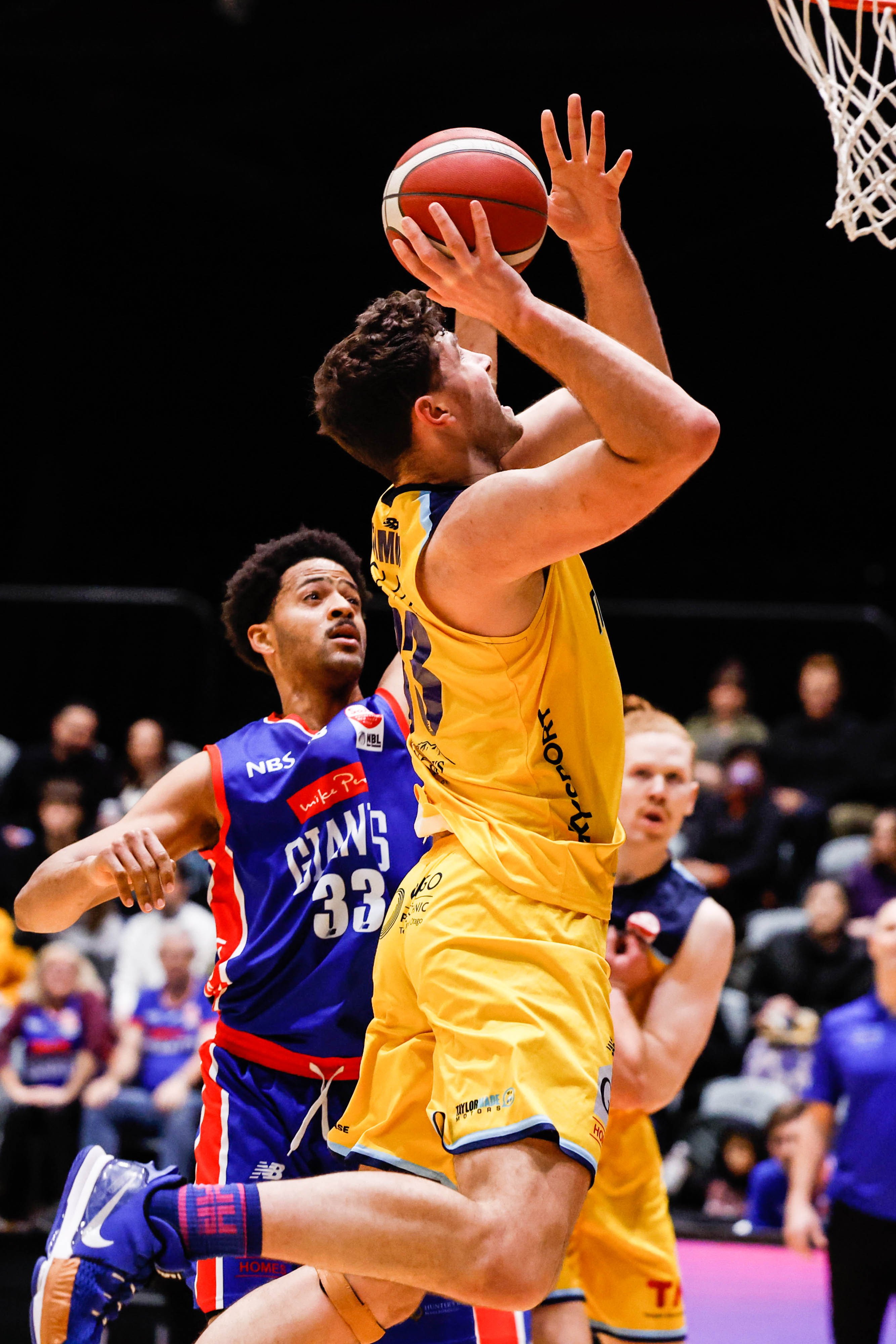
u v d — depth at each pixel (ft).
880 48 12.57
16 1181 27.45
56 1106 27.53
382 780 12.75
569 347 8.68
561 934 9.34
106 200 54.90
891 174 12.28
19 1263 24.81
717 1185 27.45
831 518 53.21
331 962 12.25
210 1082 12.41
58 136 51.52
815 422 53.21
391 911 10.37
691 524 54.03
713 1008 14.35
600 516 8.71
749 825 35.50
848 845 35.45
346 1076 12.23
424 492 9.75
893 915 18.66
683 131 50.57
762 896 34.88
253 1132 12.07
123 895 10.91
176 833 12.59
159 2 47.57
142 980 29.78
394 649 42.73
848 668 47.42
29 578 54.90
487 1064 9.03
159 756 36.99
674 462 8.50
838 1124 25.17
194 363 55.77
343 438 10.30
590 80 48.78
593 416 8.62
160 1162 26.50
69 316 55.47
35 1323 8.66
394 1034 10.30
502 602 9.31
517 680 9.47
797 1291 23.15
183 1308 18.76
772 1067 28.76
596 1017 9.30
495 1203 8.71
